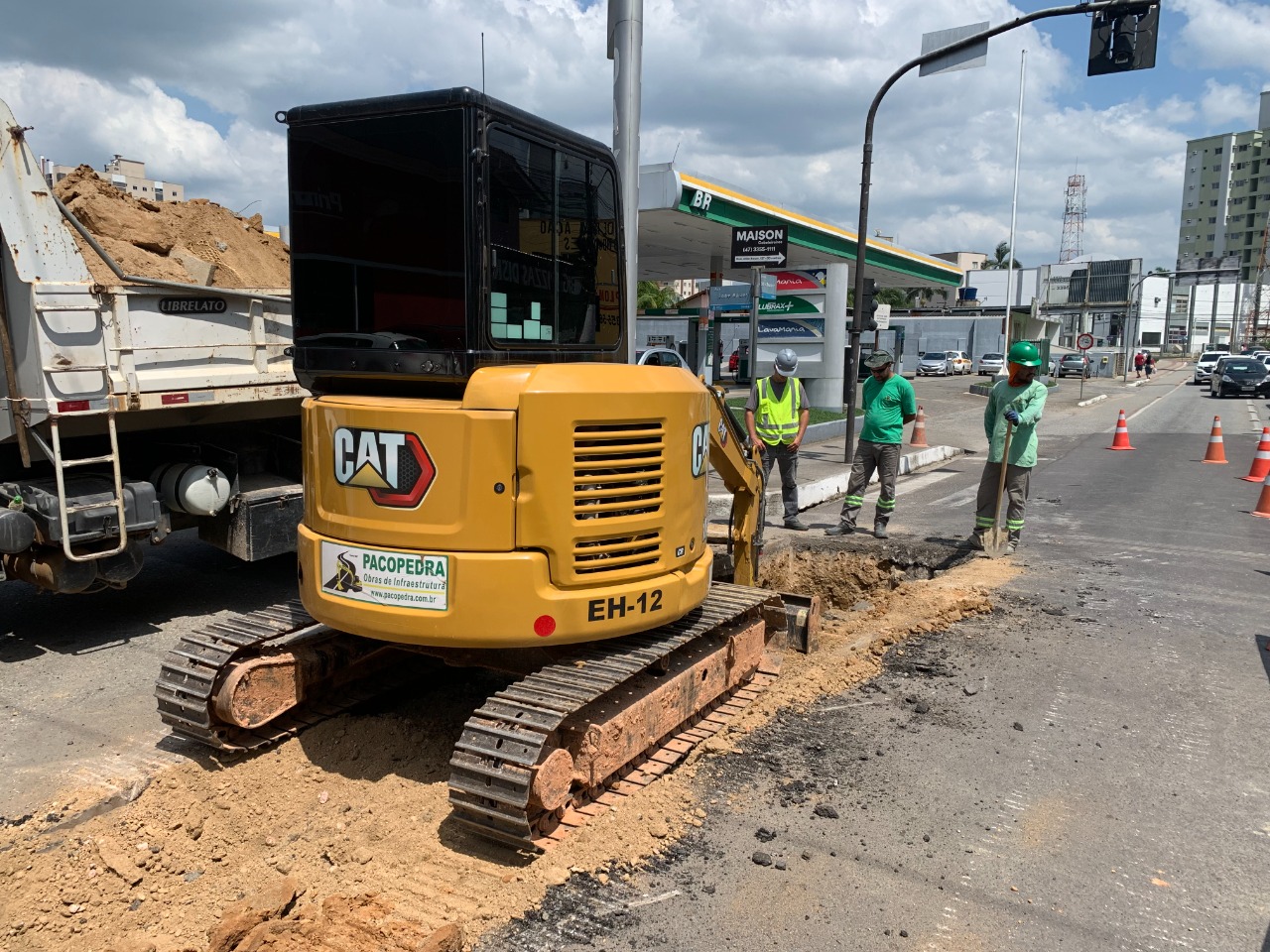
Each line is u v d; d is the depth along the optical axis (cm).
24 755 459
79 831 392
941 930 332
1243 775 455
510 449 375
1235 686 570
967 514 1136
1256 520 1089
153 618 675
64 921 334
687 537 444
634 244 821
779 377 978
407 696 533
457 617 381
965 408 2755
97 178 699
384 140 392
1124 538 985
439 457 377
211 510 644
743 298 2403
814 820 407
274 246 830
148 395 592
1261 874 371
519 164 399
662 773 436
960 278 4269
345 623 404
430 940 304
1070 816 414
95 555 572
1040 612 723
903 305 9162
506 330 397
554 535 384
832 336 2314
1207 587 793
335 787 430
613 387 398
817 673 579
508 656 445
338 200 409
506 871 364
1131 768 462
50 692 538
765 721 512
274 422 713
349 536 400
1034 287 7944
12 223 528
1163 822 410
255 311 651
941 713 529
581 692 380
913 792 434
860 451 957
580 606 395
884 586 810
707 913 339
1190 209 13000
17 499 561
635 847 379
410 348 394
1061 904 348
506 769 353
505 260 394
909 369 5753
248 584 761
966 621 704
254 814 408
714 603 520
